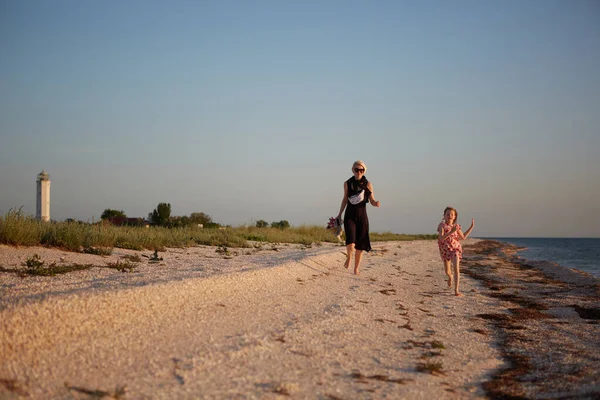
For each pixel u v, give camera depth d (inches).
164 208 1508.4
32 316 159.6
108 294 195.0
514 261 818.8
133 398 129.5
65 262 315.6
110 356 154.6
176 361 158.6
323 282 352.2
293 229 1109.7
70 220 484.4
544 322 282.4
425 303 325.7
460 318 283.3
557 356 208.7
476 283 456.8
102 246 410.0
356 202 387.5
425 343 219.3
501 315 298.2
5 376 129.6
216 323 203.3
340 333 216.7
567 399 151.3
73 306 175.9
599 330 262.8
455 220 384.5
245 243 645.9
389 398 148.3
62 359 146.3
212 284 256.1
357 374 167.6
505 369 189.2
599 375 178.1
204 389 139.9
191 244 555.5
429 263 658.8
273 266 357.4
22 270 266.7
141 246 454.9
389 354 195.9
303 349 187.5
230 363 162.4
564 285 458.3
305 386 151.0
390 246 987.9
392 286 387.9
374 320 252.4
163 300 213.0
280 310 243.6
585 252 1429.6
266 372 159.2
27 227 355.6
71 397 125.0
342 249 674.2
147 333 178.1
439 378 172.2
